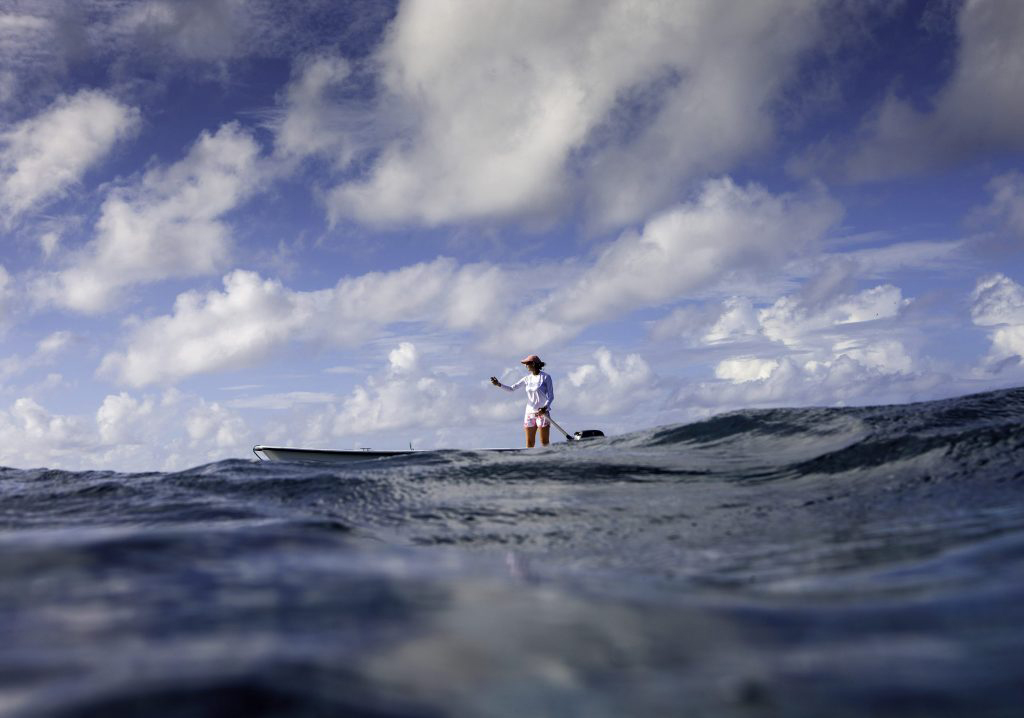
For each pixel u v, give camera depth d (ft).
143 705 2.20
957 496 9.36
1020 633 3.10
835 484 11.24
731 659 2.77
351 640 2.90
